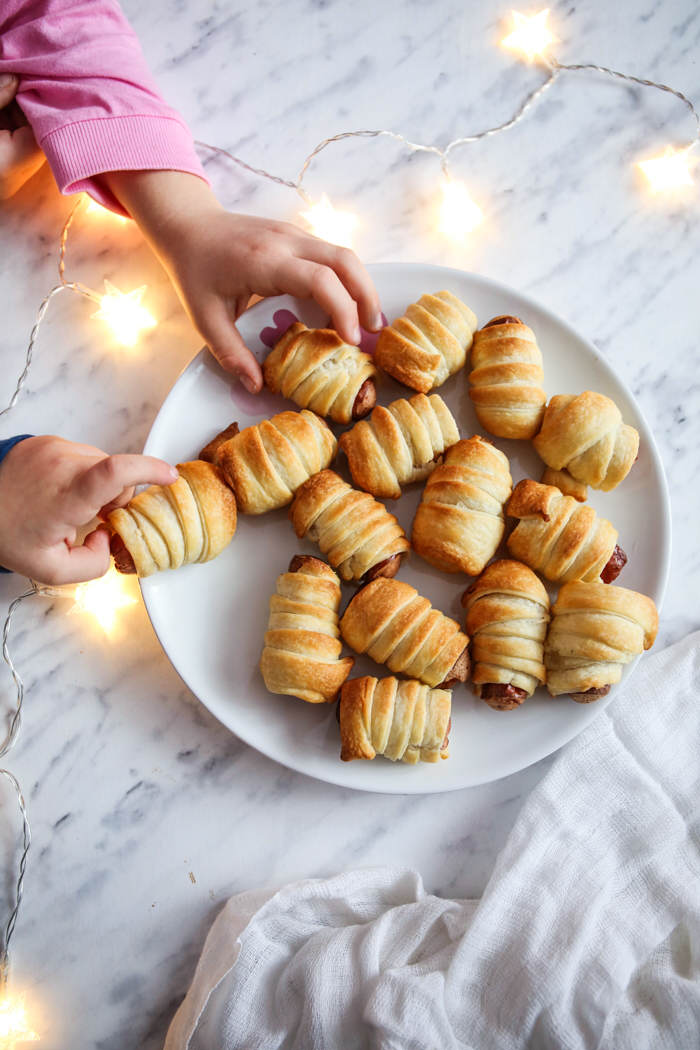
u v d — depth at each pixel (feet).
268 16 2.11
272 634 1.86
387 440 1.88
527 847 1.89
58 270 2.05
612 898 1.88
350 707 1.83
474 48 2.13
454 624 1.87
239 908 1.91
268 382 1.93
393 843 1.97
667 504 1.95
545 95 2.12
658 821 1.91
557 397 1.93
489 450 1.90
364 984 1.82
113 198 1.98
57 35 1.96
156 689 1.99
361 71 2.11
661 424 2.08
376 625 1.84
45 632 1.99
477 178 2.10
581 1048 1.79
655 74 2.12
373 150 2.10
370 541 1.86
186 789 1.97
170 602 1.92
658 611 1.92
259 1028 1.83
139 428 2.03
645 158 2.13
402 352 1.90
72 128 1.90
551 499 1.88
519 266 2.09
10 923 1.93
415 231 2.09
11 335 2.04
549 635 1.89
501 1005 1.82
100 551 1.87
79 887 1.96
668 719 1.96
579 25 2.12
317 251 1.89
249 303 2.06
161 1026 1.94
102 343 2.04
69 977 1.94
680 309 2.10
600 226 2.10
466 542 1.86
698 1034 1.79
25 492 1.84
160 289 2.05
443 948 1.88
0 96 1.97
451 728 1.93
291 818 1.97
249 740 1.89
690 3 2.12
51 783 1.97
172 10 2.10
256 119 2.10
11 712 1.98
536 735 1.92
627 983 1.82
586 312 2.09
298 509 1.88
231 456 1.87
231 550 1.95
